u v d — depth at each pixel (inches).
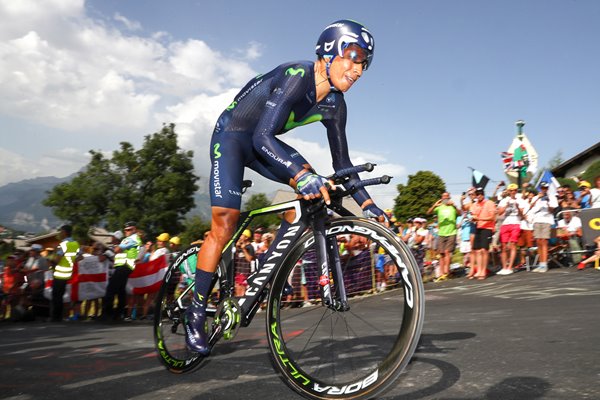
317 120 82.1
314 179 67.5
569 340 93.2
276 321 71.5
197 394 71.5
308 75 75.1
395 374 58.9
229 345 112.3
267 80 78.5
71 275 283.3
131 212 1363.2
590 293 183.3
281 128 78.2
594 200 269.9
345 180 71.7
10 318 309.7
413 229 280.2
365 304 79.9
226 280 82.2
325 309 93.7
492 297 197.6
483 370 72.9
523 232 272.7
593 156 775.1
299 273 83.3
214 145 82.1
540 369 71.7
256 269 80.0
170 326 94.9
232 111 81.4
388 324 108.5
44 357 119.3
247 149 81.4
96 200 1391.5
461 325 122.6
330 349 92.8
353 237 80.7
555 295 186.4
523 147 442.3
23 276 313.1
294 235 74.4
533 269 272.8
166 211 1398.9
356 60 74.7
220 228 80.9
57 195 1401.3
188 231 1460.4
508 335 102.7
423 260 277.9
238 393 70.5
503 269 271.6
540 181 312.0
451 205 278.7
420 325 59.1
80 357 115.3
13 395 78.8
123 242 256.5
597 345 86.9
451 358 82.0
